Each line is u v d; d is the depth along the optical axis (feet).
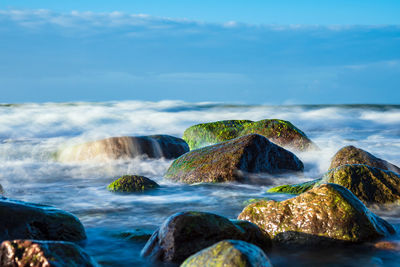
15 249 12.34
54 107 91.25
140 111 92.22
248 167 32.01
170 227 15.35
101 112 86.69
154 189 29.45
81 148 44.27
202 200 26.45
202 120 86.94
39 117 75.77
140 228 20.27
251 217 17.97
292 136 46.06
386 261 15.67
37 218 16.84
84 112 84.84
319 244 16.90
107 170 39.63
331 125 82.99
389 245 16.92
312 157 42.91
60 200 26.99
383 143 57.26
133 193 28.71
